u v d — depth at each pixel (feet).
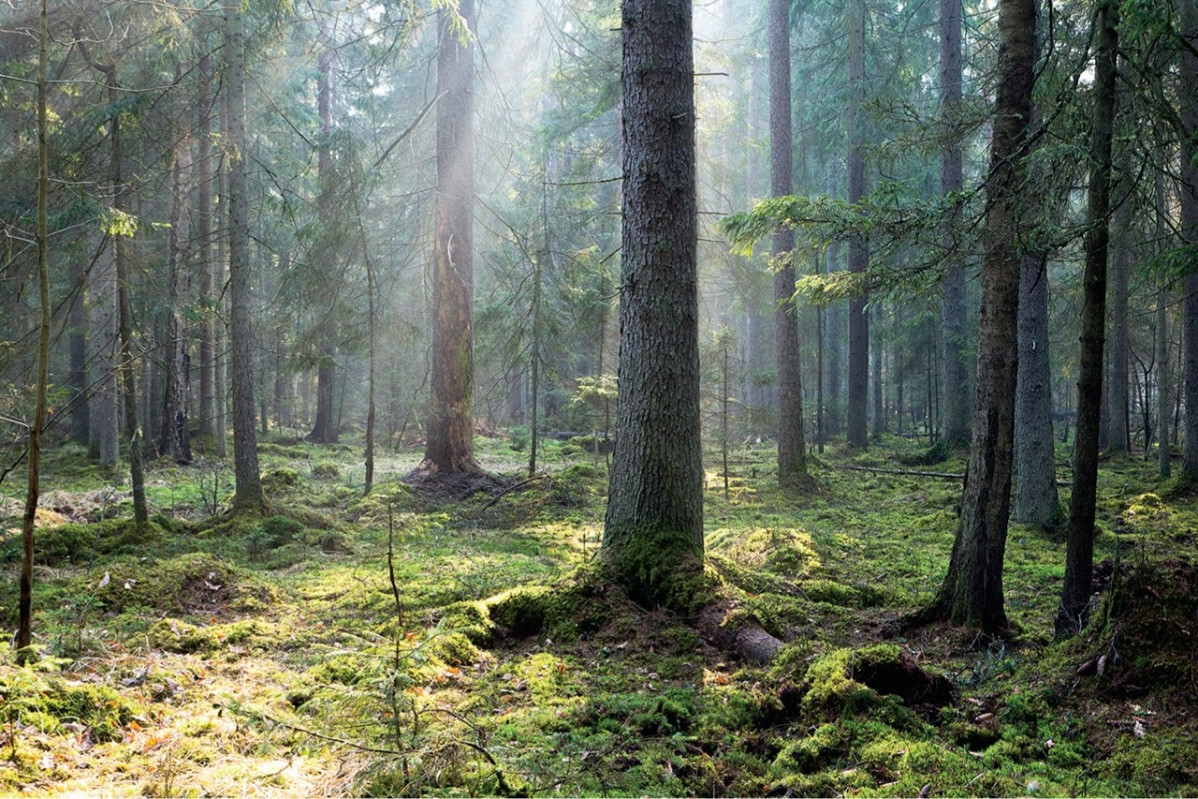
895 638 19.81
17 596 22.02
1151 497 43.01
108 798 10.19
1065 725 13.26
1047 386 36.24
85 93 32.73
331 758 12.15
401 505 39.45
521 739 13.28
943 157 55.21
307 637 19.65
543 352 54.19
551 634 19.24
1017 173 18.15
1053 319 63.77
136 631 18.85
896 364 103.24
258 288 83.76
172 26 32.17
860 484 53.01
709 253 56.44
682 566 20.25
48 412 21.45
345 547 31.91
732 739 13.50
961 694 15.11
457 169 46.80
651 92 21.57
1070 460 65.92
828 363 99.81
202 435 69.05
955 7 56.90
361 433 98.37
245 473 34.04
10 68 30.27
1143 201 19.07
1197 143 17.69
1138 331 74.38
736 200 73.36
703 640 18.34
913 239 19.19
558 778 11.80
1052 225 17.42
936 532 36.37
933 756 12.23
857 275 20.40
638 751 13.00
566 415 91.40
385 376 77.41
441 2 34.68
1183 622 13.96
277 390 99.35
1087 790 11.22
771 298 55.98
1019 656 17.48
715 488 51.42
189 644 18.02
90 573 23.70
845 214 18.83
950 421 62.54
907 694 14.58
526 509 41.57
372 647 15.70
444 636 17.57
